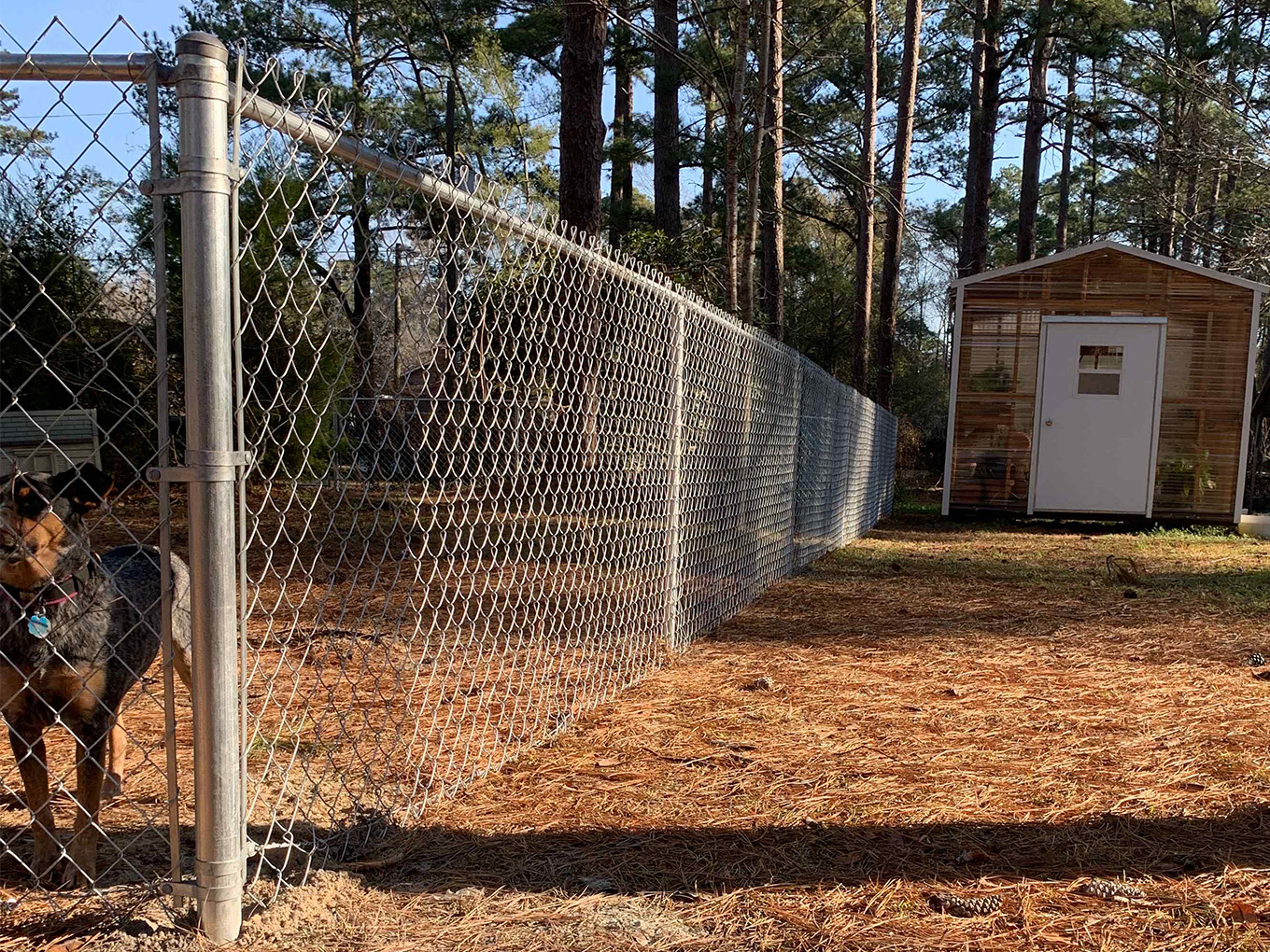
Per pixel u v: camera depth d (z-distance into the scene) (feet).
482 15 69.21
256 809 9.41
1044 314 46.21
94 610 7.64
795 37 55.42
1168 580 27.76
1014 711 14.08
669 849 9.09
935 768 11.55
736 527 20.81
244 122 6.82
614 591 15.10
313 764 10.84
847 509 37.29
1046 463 46.73
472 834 9.32
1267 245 62.64
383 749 11.50
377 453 9.78
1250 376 44.34
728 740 12.46
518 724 12.80
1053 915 7.95
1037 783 11.09
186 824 9.18
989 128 76.23
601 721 13.19
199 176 6.46
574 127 30.42
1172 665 17.11
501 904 7.90
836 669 16.44
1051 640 19.11
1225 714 14.02
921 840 9.41
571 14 30.07
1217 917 7.91
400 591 22.02
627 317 14.37
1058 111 83.20
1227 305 44.37
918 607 22.72
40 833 7.94
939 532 43.42
